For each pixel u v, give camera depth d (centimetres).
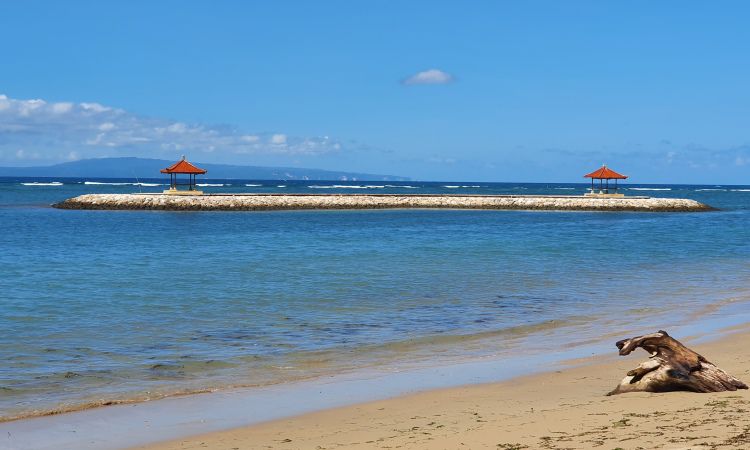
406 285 2391
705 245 4066
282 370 1307
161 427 972
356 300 2083
